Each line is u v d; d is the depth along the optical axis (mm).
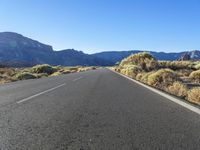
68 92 17156
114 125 8047
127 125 8047
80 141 6395
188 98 14023
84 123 8328
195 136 6832
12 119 8945
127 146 5980
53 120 8773
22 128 7719
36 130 7484
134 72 39156
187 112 10164
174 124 8180
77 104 12141
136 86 21625
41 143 6242
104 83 24891
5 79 36844
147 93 16578
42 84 23938
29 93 16625
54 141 6402
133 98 14195
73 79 31391
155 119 8891
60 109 10836
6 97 14664
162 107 11305
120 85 22609
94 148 5840
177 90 16578
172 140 6461
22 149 5793
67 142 6316
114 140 6469
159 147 5902
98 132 7230
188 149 5762
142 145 6059
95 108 11062
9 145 6094
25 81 28625
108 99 13805
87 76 38719
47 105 11875
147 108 11047
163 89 19609
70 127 7816
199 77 33812
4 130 7504
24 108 11094
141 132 7230
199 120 8766
